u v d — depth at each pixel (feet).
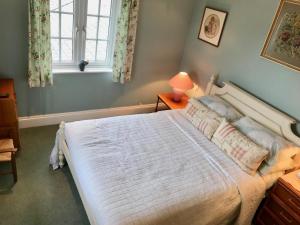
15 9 9.10
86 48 11.45
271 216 8.20
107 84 12.46
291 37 8.74
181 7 12.25
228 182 7.59
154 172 7.41
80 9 10.44
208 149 8.91
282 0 8.83
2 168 9.24
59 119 12.09
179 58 13.78
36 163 9.70
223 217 7.52
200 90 12.98
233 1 10.61
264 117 9.53
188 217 6.72
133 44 11.62
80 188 7.46
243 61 10.53
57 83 11.21
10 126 9.18
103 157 7.59
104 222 5.82
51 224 7.65
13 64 9.96
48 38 9.77
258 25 9.77
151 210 6.22
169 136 9.23
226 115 9.87
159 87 14.10
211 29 11.72
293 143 8.63
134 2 10.74
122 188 6.66
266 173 8.15
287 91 9.14
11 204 8.00
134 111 14.08
